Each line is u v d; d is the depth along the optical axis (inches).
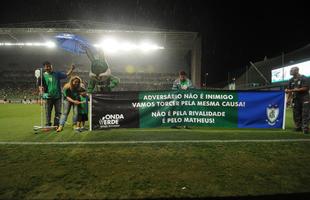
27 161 152.8
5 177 128.3
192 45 1256.2
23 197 107.2
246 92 270.8
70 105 260.8
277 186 119.0
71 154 167.0
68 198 106.7
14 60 1454.2
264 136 227.3
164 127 272.2
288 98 292.2
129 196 108.7
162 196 108.7
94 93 258.5
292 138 218.4
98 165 146.3
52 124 307.4
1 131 258.1
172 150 177.0
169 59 1512.1
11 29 1119.0
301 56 845.8
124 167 143.2
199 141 202.7
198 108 269.3
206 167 143.9
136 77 1501.0
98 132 247.4
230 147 185.3
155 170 138.9
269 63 1000.2
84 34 1152.8
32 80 1429.6
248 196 109.2
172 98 267.1
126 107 263.0
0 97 1269.7
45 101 275.4
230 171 138.0
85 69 1454.2
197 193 111.7
